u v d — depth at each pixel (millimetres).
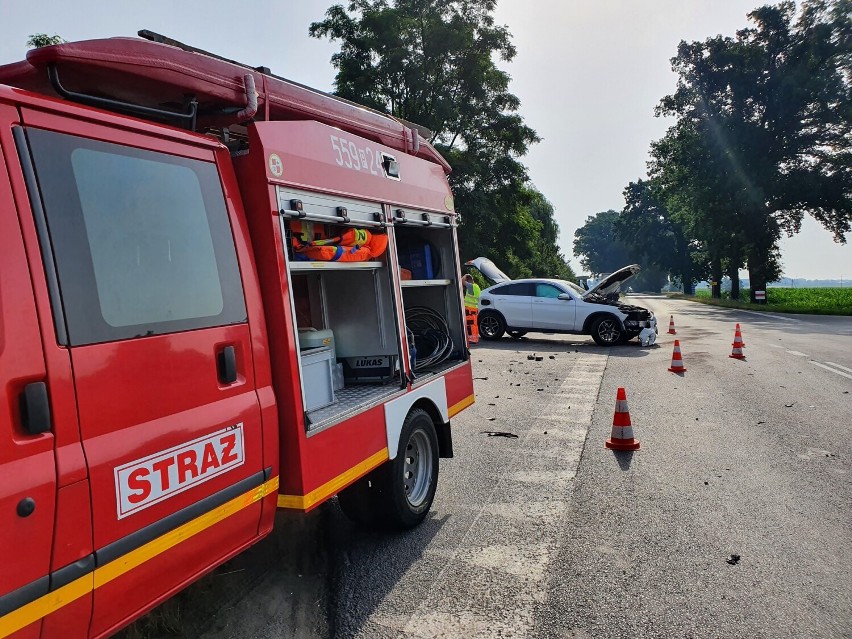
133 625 3275
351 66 29500
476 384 10852
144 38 3137
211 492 2650
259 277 3145
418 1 30203
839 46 38281
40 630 1969
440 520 4840
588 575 3912
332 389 3869
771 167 39250
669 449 6641
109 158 2377
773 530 4543
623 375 11602
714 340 17594
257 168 3133
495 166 31203
